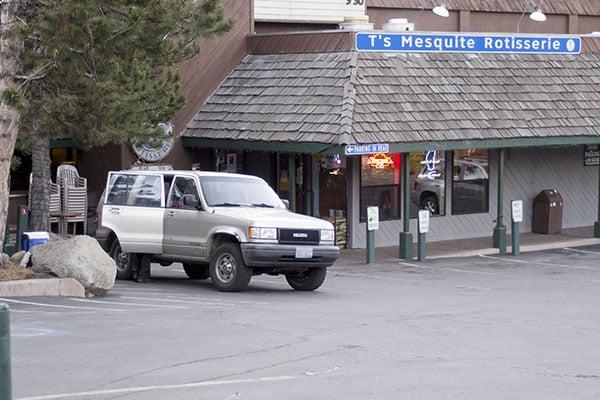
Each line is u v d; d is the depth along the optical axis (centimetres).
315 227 2053
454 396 1098
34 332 1447
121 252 2289
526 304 2003
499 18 3947
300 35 3091
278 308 1806
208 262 2114
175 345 1372
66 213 2852
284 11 3419
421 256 2880
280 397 1080
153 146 2408
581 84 3334
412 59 3039
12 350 1311
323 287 2275
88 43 1842
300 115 2861
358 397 1084
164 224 2186
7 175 1902
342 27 3344
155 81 2400
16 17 1848
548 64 3331
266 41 3195
